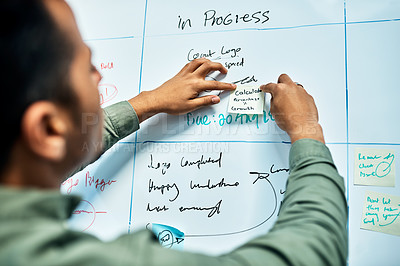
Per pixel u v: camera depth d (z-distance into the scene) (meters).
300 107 0.54
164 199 0.61
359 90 0.58
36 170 0.29
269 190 0.57
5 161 0.27
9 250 0.24
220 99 0.63
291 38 0.63
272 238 0.32
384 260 0.52
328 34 0.62
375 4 0.61
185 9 0.70
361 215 0.54
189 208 0.59
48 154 0.27
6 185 0.28
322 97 0.59
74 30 0.32
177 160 0.62
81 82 0.31
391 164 0.55
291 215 0.36
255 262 0.29
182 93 0.62
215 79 0.65
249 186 0.58
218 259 0.30
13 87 0.26
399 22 0.60
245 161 0.59
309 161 0.44
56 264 0.24
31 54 0.27
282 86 0.57
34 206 0.27
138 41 0.71
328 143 0.57
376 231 0.53
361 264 0.52
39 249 0.25
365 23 0.61
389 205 0.53
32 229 0.26
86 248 0.27
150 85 0.68
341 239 0.34
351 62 0.60
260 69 0.63
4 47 0.26
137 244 0.28
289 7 0.64
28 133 0.26
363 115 0.57
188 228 0.59
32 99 0.27
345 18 0.62
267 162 0.59
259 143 0.60
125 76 0.70
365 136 0.57
